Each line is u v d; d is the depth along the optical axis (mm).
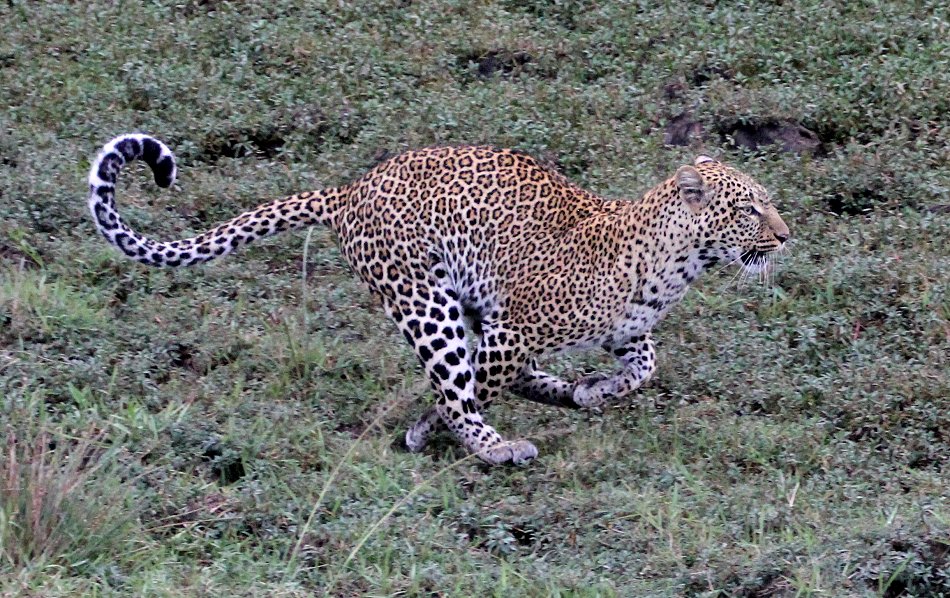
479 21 18891
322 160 15836
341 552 9188
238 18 18625
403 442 11469
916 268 13578
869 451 11133
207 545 9297
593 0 19312
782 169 15586
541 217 11102
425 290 11102
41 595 8031
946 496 10320
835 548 9055
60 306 12391
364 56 17812
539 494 10289
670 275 11055
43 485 8773
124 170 15398
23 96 16844
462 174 11156
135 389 11391
